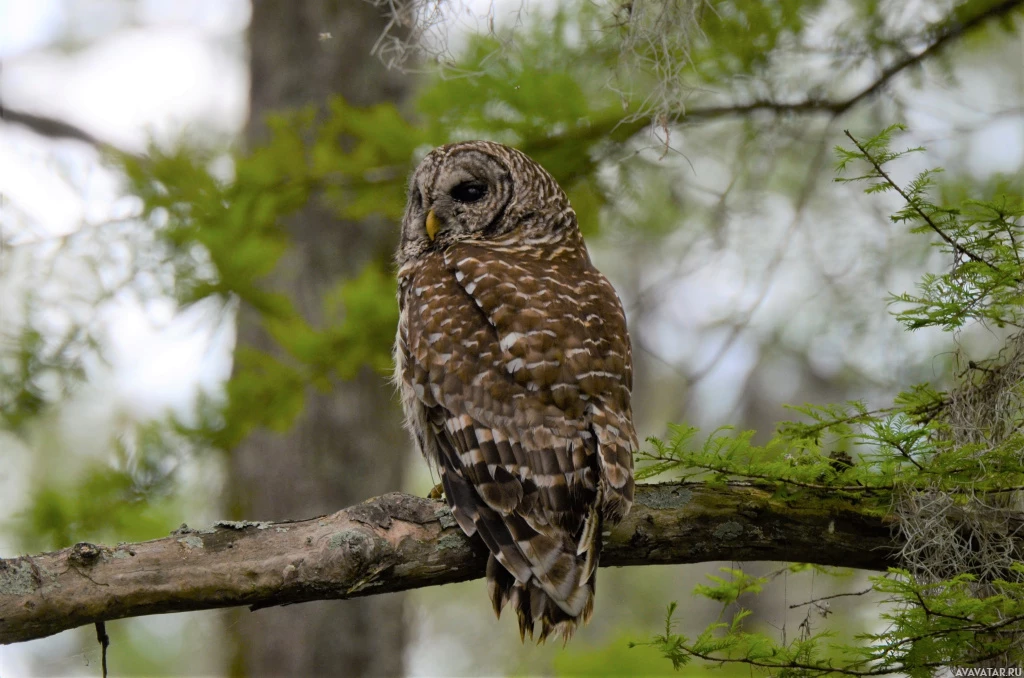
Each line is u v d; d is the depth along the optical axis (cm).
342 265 1521
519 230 974
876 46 1212
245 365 1259
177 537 666
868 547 773
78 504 1170
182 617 1816
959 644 647
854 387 1513
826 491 761
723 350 1295
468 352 782
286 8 1535
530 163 997
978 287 679
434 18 1009
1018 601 654
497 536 711
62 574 637
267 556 670
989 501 738
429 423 813
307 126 1251
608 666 1257
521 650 1977
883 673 671
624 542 756
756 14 1140
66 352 1165
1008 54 1611
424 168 1023
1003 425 739
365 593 702
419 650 2003
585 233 1316
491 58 1152
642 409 1969
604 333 799
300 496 1498
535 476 723
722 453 759
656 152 1240
